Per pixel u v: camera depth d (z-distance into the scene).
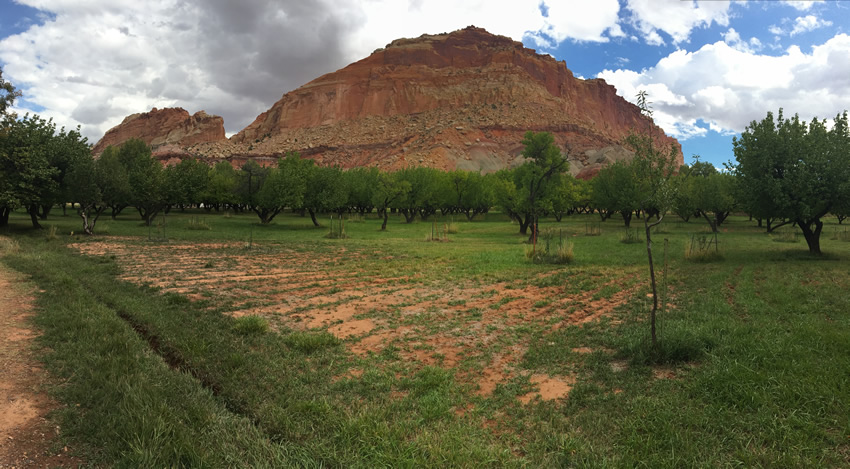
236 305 9.77
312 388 5.16
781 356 5.87
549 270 16.00
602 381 5.48
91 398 4.42
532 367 6.07
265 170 63.69
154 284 11.91
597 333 7.67
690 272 14.87
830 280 12.79
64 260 15.07
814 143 19.28
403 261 18.61
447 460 3.63
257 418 4.35
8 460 3.28
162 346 6.45
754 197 20.64
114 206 46.03
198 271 14.62
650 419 4.31
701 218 68.44
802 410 4.35
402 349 6.89
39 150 25.92
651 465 3.51
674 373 5.65
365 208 83.25
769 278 13.20
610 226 50.03
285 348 6.69
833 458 3.53
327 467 3.58
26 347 5.91
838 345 6.22
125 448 3.57
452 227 42.69
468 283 13.27
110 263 15.34
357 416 4.35
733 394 4.76
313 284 12.66
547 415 4.52
